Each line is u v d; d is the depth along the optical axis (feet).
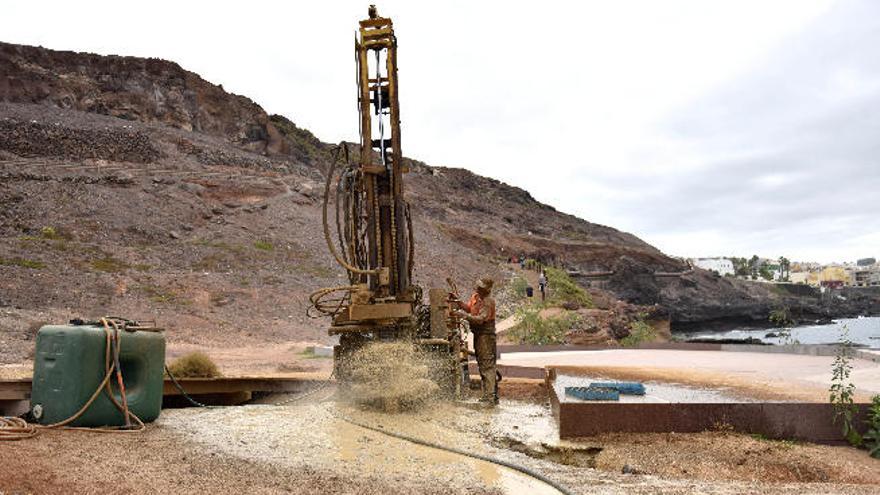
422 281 169.68
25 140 199.00
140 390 24.08
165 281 110.22
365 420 26.63
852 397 25.58
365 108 34.63
